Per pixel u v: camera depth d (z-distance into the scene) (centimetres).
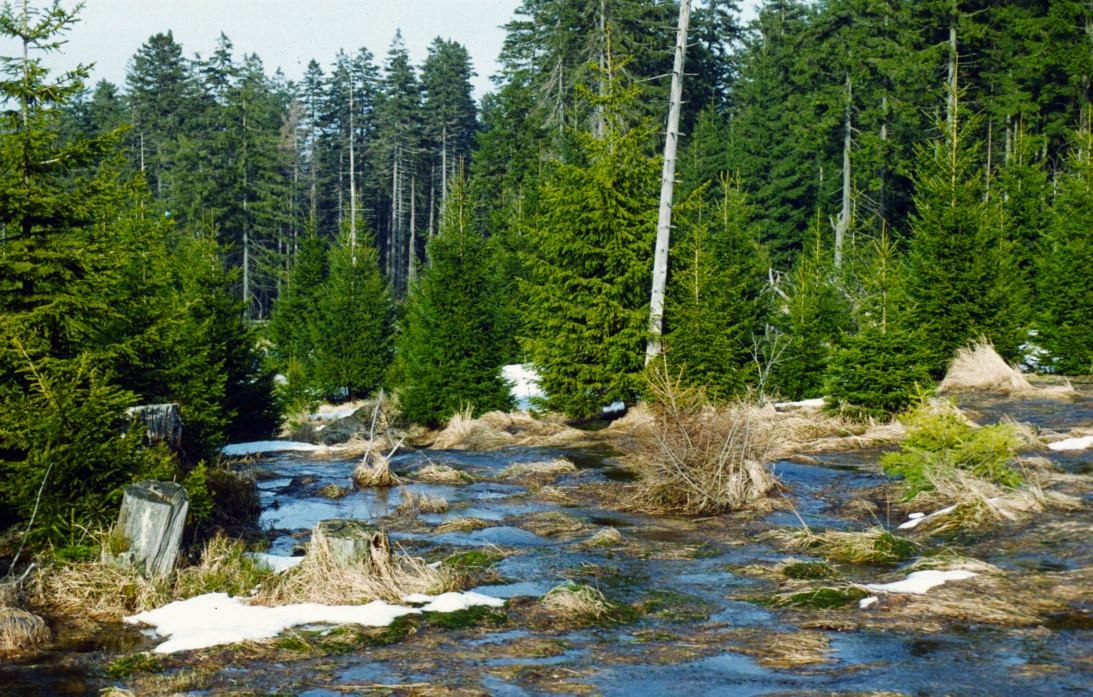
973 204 2592
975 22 4447
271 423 2439
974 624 725
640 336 2380
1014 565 893
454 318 2580
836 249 3775
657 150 5838
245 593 875
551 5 5544
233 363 2320
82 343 1185
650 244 2427
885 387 1905
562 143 4972
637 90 2492
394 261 8412
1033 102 4516
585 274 2456
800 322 2538
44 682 654
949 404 1255
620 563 1005
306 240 4747
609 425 2328
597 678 638
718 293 2392
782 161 5381
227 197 6519
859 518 1192
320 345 3881
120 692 618
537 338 2522
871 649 679
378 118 9138
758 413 1902
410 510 1377
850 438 1766
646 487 1393
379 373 3800
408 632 759
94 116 8444
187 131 7825
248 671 668
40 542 972
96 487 1005
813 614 781
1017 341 2523
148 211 1566
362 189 9112
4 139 1091
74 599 832
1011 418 1866
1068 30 4347
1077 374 2492
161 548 891
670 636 741
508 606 834
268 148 7225
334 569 873
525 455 1955
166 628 770
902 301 2056
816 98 4925
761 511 1268
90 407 988
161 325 1303
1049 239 2784
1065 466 1383
